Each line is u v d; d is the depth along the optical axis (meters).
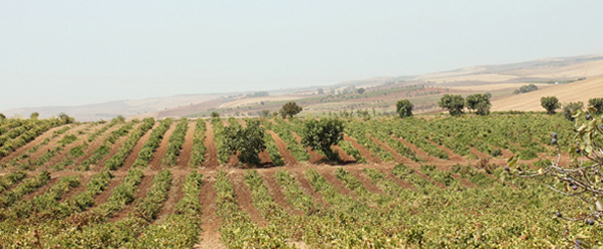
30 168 45.62
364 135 64.12
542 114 91.81
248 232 20.94
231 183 40.62
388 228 22.22
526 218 21.36
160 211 33.81
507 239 16.28
